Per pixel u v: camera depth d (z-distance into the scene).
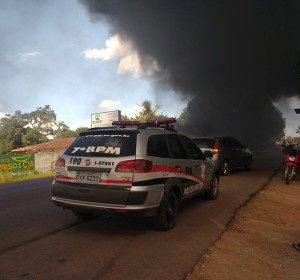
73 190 4.07
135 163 3.89
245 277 2.99
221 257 3.48
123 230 4.38
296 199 7.15
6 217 5.14
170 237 4.10
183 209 5.84
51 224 4.68
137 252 3.52
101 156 4.02
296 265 3.38
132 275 2.91
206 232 4.38
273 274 3.11
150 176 3.99
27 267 3.06
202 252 3.58
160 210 4.14
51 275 2.88
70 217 5.13
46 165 22.50
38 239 3.95
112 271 2.99
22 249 3.57
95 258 3.31
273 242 4.12
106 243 3.82
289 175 9.41
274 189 8.37
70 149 4.39
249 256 3.56
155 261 3.27
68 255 3.40
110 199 3.84
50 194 7.69
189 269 3.08
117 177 3.85
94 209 3.92
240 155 11.76
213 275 3.00
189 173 5.20
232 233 4.42
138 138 4.12
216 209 5.85
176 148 5.02
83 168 4.05
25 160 20.86
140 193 3.81
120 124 5.21
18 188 9.14
